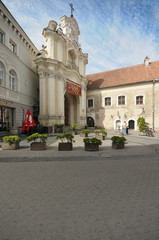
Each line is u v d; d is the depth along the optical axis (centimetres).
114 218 250
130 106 2216
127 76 2380
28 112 1316
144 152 770
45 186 375
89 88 2538
